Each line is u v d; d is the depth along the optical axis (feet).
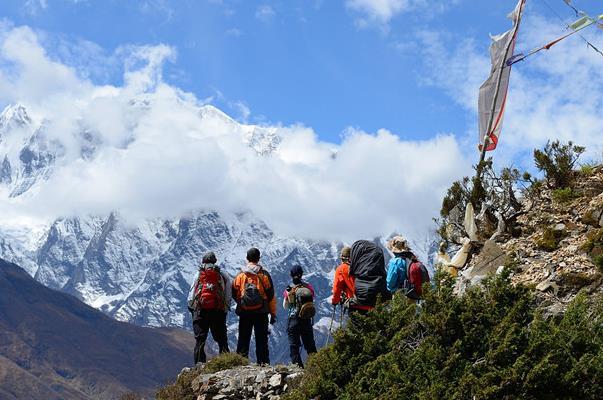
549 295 45.14
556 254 49.44
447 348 35.12
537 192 58.23
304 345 52.31
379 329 39.70
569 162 58.59
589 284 44.65
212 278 52.49
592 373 31.86
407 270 42.55
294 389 42.06
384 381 35.14
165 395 48.06
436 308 37.29
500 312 36.22
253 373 46.11
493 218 57.41
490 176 59.47
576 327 35.04
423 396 32.65
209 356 54.80
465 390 32.35
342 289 44.98
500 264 51.47
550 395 31.42
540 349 32.68
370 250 44.24
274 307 52.70
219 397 45.39
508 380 31.73
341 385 38.78
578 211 53.62
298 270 53.01
